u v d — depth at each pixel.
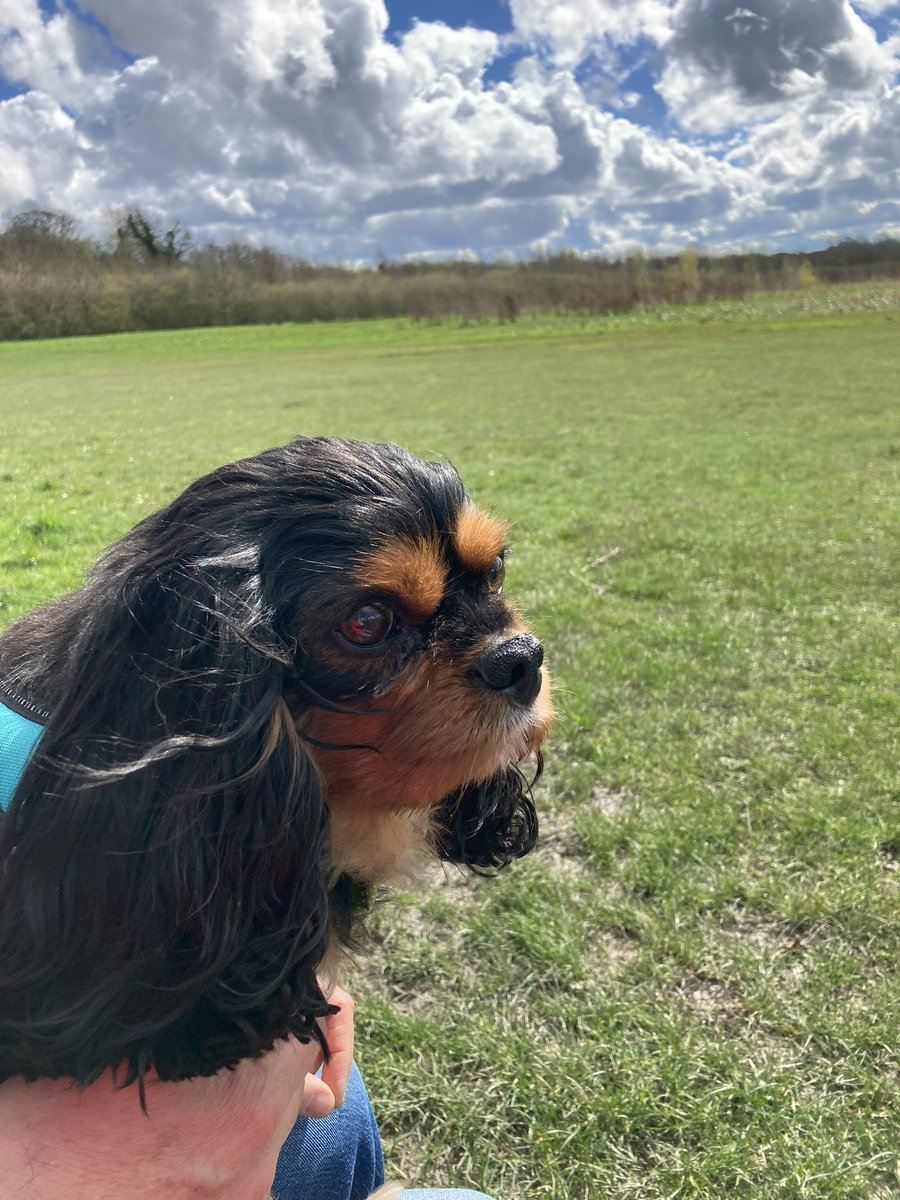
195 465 2.30
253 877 0.26
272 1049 0.28
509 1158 0.47
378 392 4.40
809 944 0.61
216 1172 0.26
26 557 1.40
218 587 0.27
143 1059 0.25
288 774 0.26
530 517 1.77
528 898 0.65
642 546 1.57
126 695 0.25
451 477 0.35
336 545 0.29
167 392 4.75
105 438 2.90
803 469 2.21
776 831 0.73
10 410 3.98
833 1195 0.44
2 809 0.24
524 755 0.36
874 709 0.95
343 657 0.30
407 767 0.31
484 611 0.33
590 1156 0.46
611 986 0.57
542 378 4.80
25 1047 0.24
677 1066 0.51
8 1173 0.25
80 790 0.23
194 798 0.24
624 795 0.80
